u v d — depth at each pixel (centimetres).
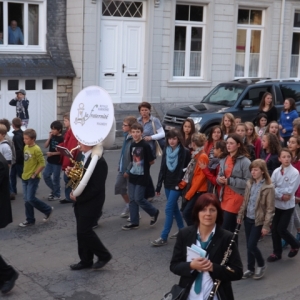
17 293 620
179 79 1892
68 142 935
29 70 1570
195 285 420
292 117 1175
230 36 1956
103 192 659
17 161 981
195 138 740
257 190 648
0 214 601
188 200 747
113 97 1770
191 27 1895
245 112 1470
